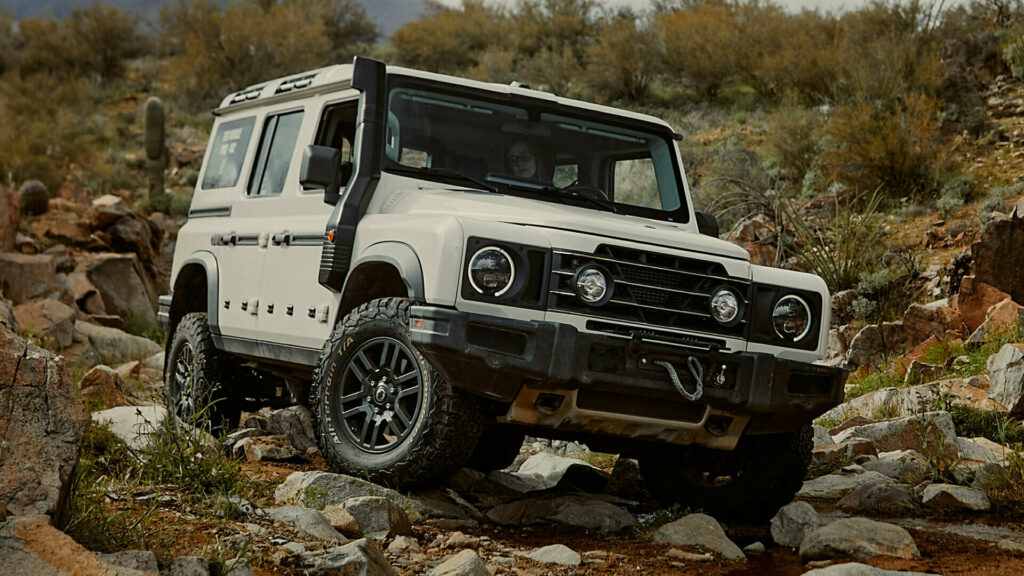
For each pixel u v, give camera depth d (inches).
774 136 749.3
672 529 182.9
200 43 1366.9
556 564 159.5
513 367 172.7
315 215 229.3
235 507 165.2
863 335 414.6
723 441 197.3
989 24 901.2
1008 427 282.5
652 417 187.0
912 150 630.5
